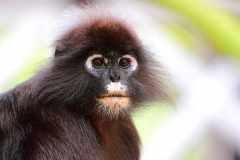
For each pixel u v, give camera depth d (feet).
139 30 15.11
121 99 13.80
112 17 14.61
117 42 13.65
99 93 13.78
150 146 13.88
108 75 13.75
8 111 14.30
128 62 14.28
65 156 13.33
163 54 15.08
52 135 13.50
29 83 14.40
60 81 14.16
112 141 15.65
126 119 15.55
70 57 14.17
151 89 15.53
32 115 13.94
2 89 15.05
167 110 15.78
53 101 14.14
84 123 14.17
